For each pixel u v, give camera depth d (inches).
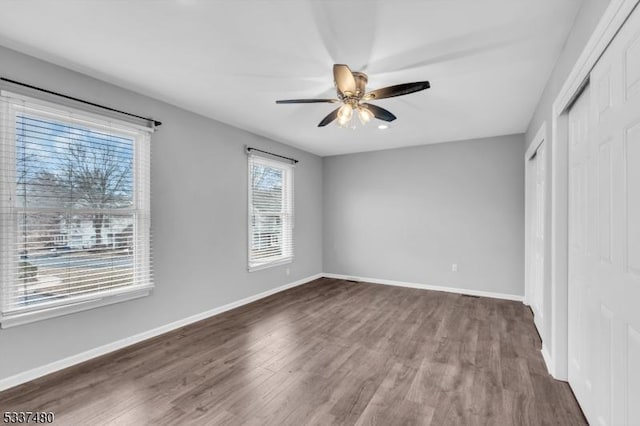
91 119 102.0
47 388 85.0
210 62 93.2
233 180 158.6
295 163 205.2
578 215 76.7
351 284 211.9
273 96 119.7
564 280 87.2
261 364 99.2
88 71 99.0
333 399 80.4
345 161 227.3
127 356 104.3
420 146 200.4
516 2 65.8
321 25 74.2
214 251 147.6
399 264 207.9
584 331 72.7
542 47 82.9
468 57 88.3
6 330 84.9
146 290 117.8
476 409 76.2
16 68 86.7
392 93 88.7
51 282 93.5
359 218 222.2
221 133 151.5
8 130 85.0
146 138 118.0
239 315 147.2
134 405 77.9
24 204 88.1
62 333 95.8
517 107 128.7
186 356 104.7
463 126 157.6
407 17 70.8
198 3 66.7
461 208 187.9
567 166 85.7
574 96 74.6
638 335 45.6
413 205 202.8
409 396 81.7
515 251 173.3
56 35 79.4
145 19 72.7
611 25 50.7
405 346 112.7
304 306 161.6
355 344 114.6
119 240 110.5
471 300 172.6
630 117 46.6
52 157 94.0
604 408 59.6
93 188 103.6
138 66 95.9
